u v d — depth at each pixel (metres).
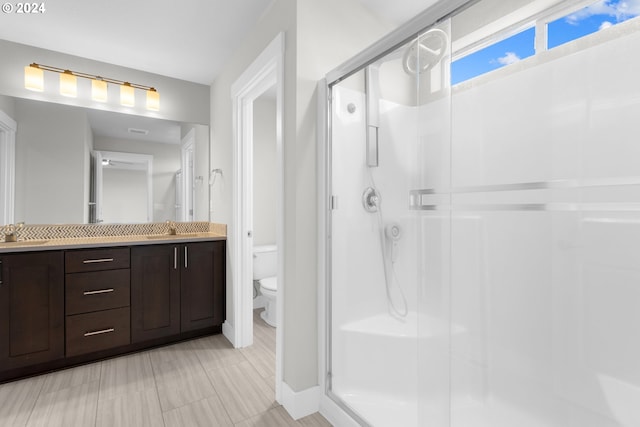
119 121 2.83
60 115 2.58
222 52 2.57
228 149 2.72
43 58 2.51
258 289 3.54
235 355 2.38
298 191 1.70
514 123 1.04
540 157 0.99
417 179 1.31
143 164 2.93
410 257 1.70
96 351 2.23
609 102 0.87
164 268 2.50
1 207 2.34
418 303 1.29
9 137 2.38
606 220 0.89
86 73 2.67
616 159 0.86
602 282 0.90
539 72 1.00
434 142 1.24
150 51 2.56
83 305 2.18
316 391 1.74
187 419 1.65
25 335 1.99
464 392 1.17
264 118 3.61
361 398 1.71
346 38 1.86
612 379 0.90
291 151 1.74
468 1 1.11
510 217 1.06
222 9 2.03
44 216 2.51
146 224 2.95
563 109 0.95
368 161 1.86
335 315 1.74
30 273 2.01
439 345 1.23
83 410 1.71
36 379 2.01
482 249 1.12
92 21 2.15
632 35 0.83
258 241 3.55
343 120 1.77
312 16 1.73
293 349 1.71
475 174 1.13
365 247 1.85
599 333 0.91
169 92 3.03
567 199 0.95
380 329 1.81
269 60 1.93
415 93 1.42
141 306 2.40
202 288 2.67
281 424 1.62
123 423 1.61
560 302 0.98
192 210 3.14
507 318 1.08
